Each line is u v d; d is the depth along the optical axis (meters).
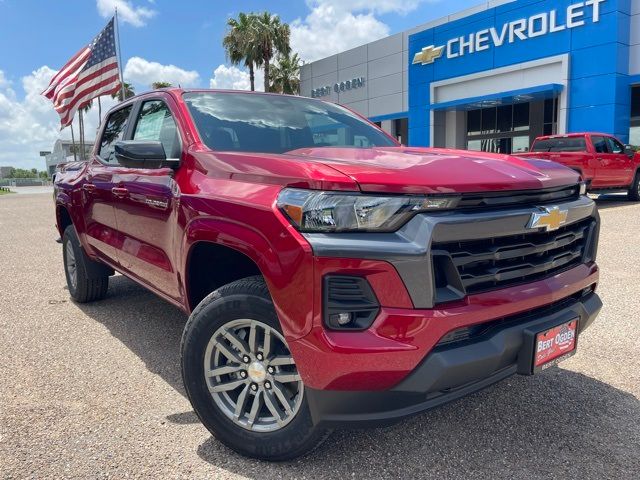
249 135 3.25
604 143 13.46
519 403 3.01
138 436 2.69
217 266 2.90
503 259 2.29
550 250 2.54
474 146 25.98
